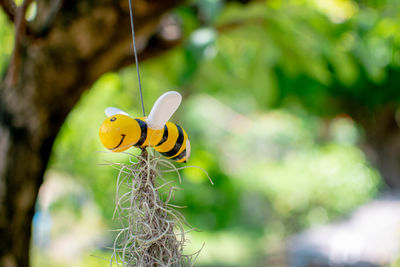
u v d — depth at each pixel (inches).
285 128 339.3
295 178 277.7
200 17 88.2
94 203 126.3
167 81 113.0
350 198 252.7
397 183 189.9
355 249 154.3
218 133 311.9
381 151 179.8
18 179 64.9
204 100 296.4
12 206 64.9
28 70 64.6
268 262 207.5
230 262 204.8
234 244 239.5
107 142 47.4
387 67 136.7
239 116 342.6
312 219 259.8
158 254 49.3
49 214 130.1
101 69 69.0
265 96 107.3
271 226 270.7
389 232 159.0
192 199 197.6
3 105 65.1
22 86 64.6
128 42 67.7
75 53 65.4
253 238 256.2
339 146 278.1
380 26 111.5
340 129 282.7
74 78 66.4
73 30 64.4
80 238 143.5
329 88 145.7
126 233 51.6
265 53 95.1
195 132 252.5
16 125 64.8
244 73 115.6
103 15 64.5
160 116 47.4
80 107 117.2
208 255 211.3
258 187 286.0
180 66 102.3
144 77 117.3
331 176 264.1
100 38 65.4
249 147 347.3
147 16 66.1
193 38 84.0
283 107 157.8
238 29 90.4
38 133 65.7
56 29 64.2
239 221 272.2
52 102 65.9
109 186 122.0
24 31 62.0
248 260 210.4
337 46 101.4
